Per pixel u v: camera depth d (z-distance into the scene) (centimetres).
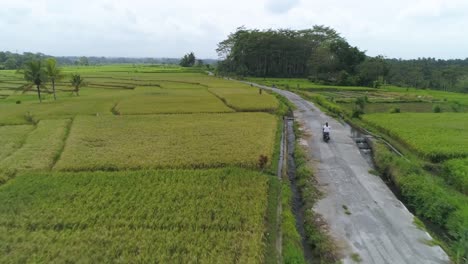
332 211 1527
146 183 1723
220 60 13075
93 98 5041
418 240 1288
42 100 4984
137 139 2575
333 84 8538
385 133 3034
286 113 4053
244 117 3481
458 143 2438
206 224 1314
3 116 3606
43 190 1639
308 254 1268
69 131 2895
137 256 1106
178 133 2766
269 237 1302
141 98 4900
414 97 5950
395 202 1623
